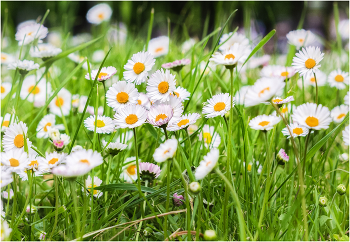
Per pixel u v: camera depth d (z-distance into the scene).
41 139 0.95
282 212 0.81
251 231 0.80
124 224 0.79
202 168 0.74
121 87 0.82
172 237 0.77
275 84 0.75
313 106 0.77
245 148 0.85
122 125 0.78
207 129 0.92
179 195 0.81
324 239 0.80
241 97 1.01
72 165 0.74
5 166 0.77
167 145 0.76
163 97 0.81
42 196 0.86
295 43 0.99
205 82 0.97
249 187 0.83
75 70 0.90
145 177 0.83
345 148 0.96
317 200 0.80
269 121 0.79
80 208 0.80
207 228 0.78
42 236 0.79
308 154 0.80
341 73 1.00
